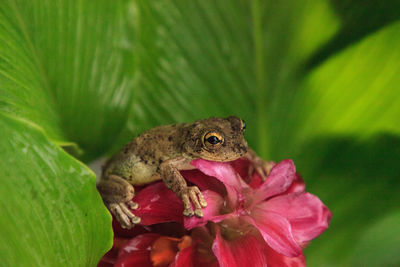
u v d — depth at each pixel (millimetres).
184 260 495
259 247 499
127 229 515
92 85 544
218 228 499
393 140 588
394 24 570
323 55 588
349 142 593
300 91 593
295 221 507
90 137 553
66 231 473
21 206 463
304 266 505
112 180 525
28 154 465
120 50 549
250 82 593
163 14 581
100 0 540
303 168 597
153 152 527
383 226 604
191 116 593
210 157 519
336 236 601
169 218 506
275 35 591
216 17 586
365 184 596
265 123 596
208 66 590
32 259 464
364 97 584
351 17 581
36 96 506
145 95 587
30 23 517
